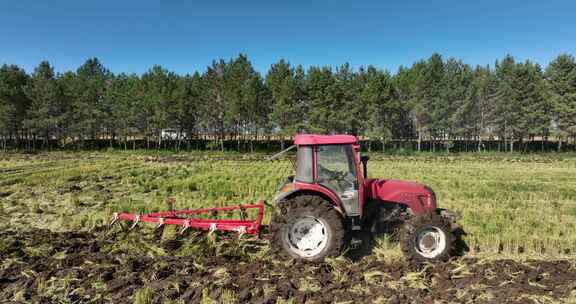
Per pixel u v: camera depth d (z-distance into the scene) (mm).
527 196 11852
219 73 47844
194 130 47875
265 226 6391
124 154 39094
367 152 43750
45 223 8117
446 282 4781
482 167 24031
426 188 6070
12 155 35094
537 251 6262
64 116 43219
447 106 42188
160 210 9195
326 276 4980
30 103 44438
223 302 4250
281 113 40875
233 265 5395
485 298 4398
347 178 5723
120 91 46031
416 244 5512
